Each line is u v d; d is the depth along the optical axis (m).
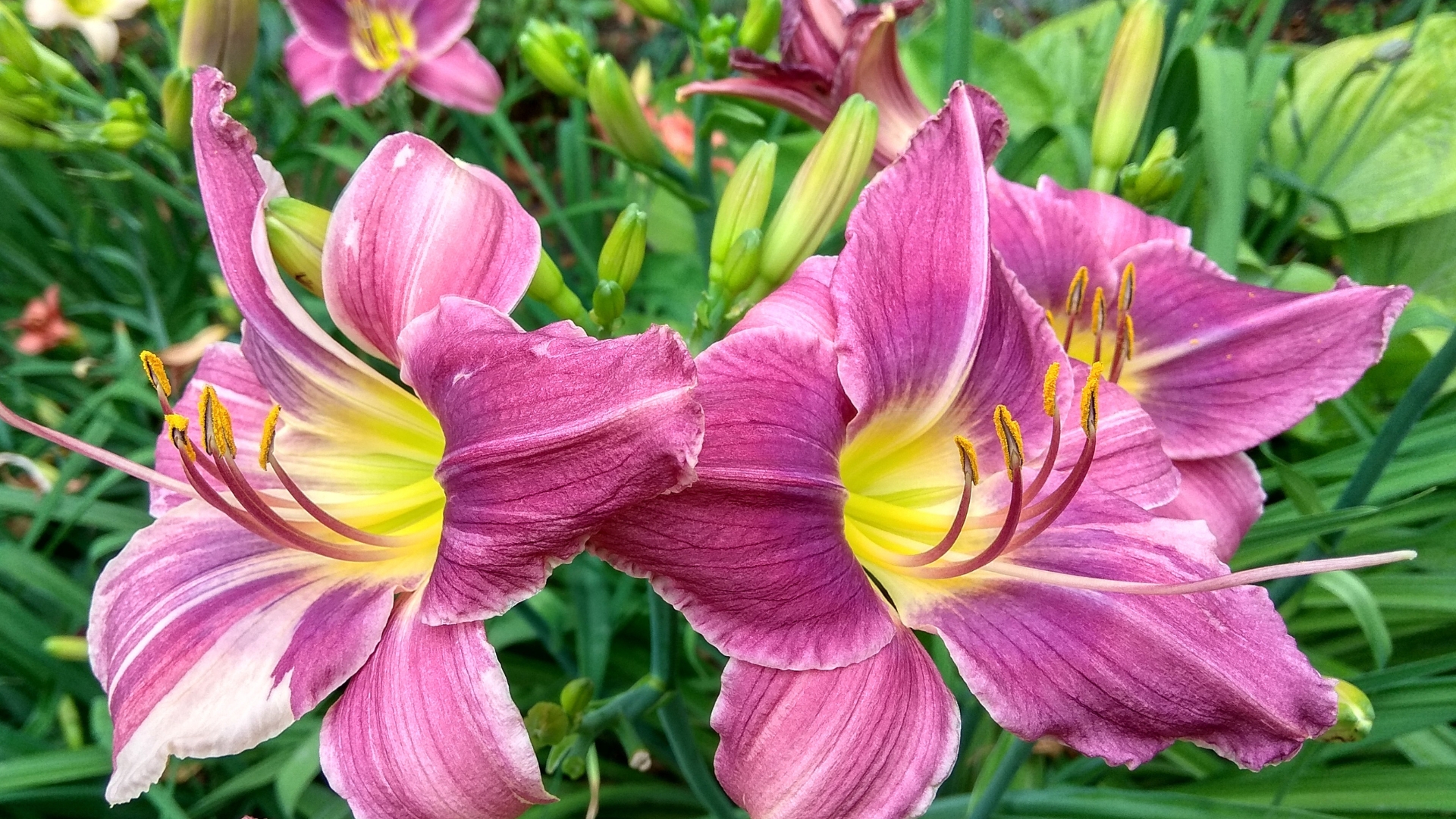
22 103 0.27
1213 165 0.29
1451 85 0.42
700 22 0.28
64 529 0.31
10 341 0.42
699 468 0.14
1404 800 0.25
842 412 0.16
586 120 0.45
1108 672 0.16
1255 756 0.16
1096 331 0.21
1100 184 0.27
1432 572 0.31
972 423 0.19
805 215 0.20
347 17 0.36
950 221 0.17
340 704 0.15
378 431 0.20
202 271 0.44
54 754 0.26
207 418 0.15
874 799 0.15
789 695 0.15
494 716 0.14
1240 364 0.22
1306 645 0.32
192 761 0.29
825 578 0.15
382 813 0.14
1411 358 0.37
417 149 0.16
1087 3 0.69
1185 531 0.18
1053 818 0.25
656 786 0.31
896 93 0.26
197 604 0.17
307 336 0.18
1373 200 0.42
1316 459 0.32
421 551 0.17
